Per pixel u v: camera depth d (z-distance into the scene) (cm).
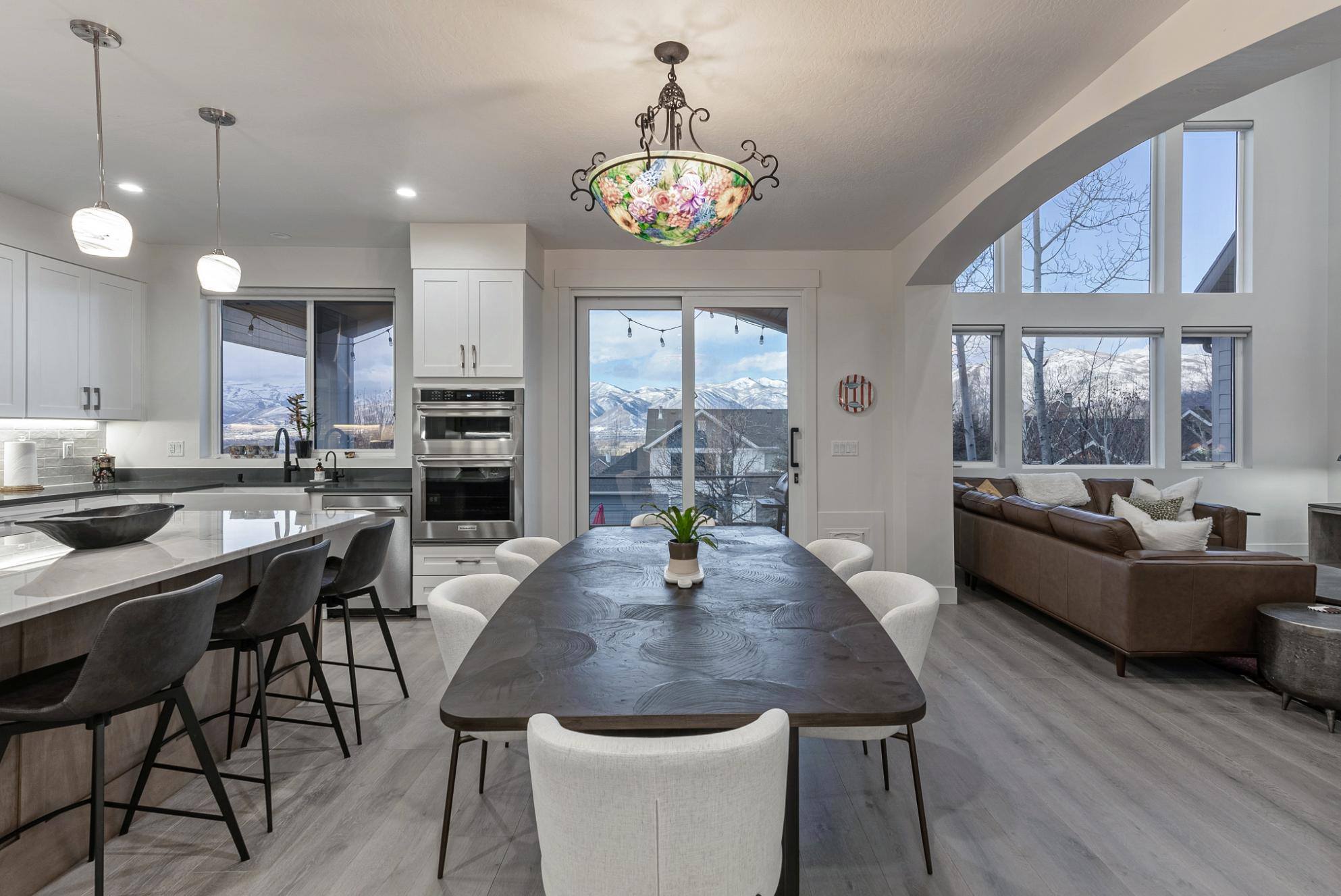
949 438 462
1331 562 573
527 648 152
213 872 175
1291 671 270
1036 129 286
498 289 418
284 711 277
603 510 495
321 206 386
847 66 238
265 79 246
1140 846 186
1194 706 286
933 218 399
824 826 197
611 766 98
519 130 288
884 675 137
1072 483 568
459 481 425
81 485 429
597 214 400
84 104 264
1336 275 618
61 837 174
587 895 105
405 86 251
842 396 480
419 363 418
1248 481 623
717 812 101
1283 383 624
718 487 493
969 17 209
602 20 210
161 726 189
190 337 474
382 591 430
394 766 235
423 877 174
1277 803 208
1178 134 624
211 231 437
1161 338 631
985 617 432
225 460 477
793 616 178
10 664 171
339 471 470
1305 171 626
